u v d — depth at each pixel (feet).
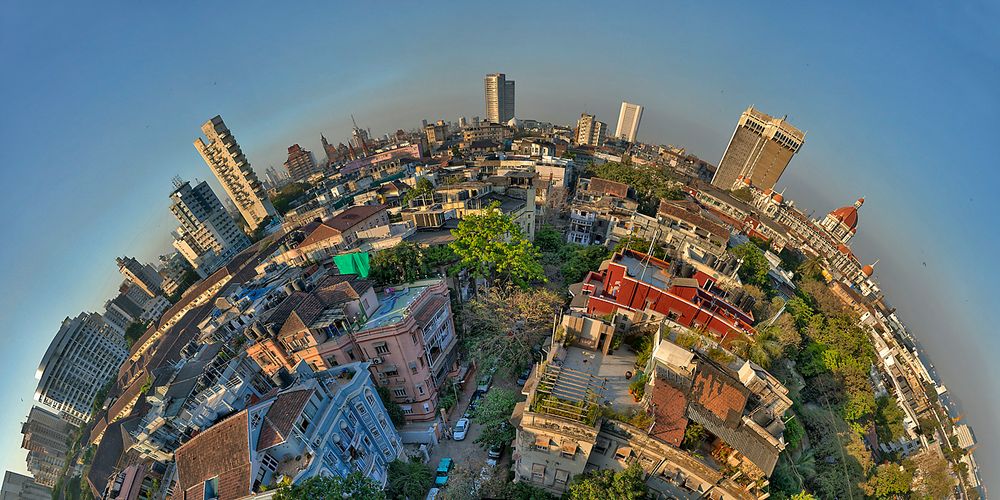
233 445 89.81
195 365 154.61
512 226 186.29
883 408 198.49
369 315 144.36
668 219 236.22
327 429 102.94
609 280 143.54
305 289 171.22
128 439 164.25
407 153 555.69
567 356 117.50
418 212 219.20
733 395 95.09
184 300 323.37
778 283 231.91
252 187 491.72
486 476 125.29
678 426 91.86
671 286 134.62
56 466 323.78
